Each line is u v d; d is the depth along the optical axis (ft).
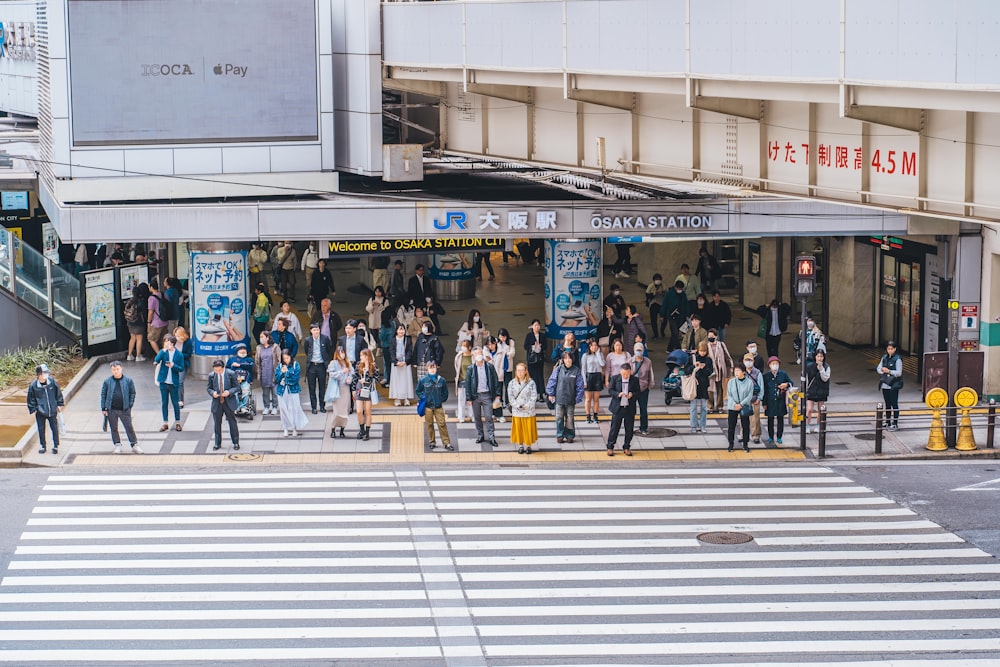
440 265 151.64
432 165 111.96
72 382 114.83
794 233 111.04
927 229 110.42
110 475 93.20
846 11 62.13
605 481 92.22
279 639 65.98
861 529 81.87
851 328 130.11
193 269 117.80
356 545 79.36
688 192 110.32
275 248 161.99
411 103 119.44
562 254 120.57
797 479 92.68
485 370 100.01
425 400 99.04
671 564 76.02
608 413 109.19
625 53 79.56
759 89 69.62
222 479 92.38
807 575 74.23
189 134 111.75
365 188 115.03
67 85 110.32
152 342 125.90
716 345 110.01
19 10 170.71
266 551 78.28
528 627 67.36
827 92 64.90
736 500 87.86
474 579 73.92
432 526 82.79
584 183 110.32
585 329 121.49
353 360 109.19
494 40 92.22
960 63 55.72
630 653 63.98
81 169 111.04
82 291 124.36
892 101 61.00
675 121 85.30
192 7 110.63
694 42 73.61
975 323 111.96
